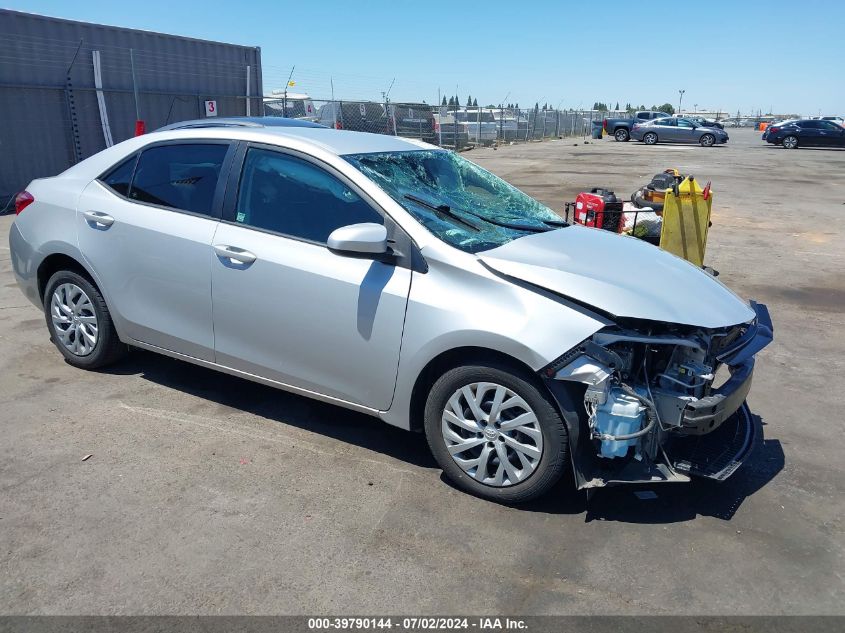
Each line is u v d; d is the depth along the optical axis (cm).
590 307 309
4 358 494
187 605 261
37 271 468
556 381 306
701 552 303
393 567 287
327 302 353
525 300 312
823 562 299
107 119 1406
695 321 315
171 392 448
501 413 325
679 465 324
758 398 475
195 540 299
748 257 915
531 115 4316
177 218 404
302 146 375
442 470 365
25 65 1246
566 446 312
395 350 340
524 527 317
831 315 665
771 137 3531
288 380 382
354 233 322
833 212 1313
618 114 5947
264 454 375
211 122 438
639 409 302
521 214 415
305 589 272
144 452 371
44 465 354
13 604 258
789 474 374
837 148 3509
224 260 384
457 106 2958
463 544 304
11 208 1219
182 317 410
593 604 269
